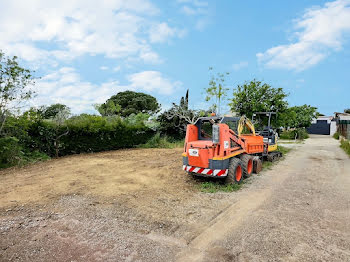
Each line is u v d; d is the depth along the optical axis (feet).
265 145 30.76
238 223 12.91
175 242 10.91
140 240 11.08
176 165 29.22
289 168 28.37
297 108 92.68
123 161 32.22
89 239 11.12
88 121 40.27
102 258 9.55
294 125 88.33
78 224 12.72
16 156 29.14
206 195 17.74
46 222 12.94
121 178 22.62
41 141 34.40
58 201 16.16
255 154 28.40
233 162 19.98
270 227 12.40
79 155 38.04
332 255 9.79
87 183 20.66
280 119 43.93
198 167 19.93
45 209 14.76
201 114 59.31
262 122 43.88
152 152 42.39
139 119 58.18
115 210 14.67
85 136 40.45
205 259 9.52
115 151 43.80
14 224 12.63
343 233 11.75
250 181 22.02
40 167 27.86
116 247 10.42
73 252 9.98
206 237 11.37
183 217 13.71
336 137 81.56
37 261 9.32
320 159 35.17
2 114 29.43
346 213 14.32
